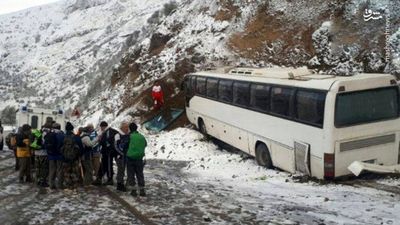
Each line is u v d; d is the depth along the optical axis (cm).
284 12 3312
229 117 2075
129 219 959
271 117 1695
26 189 1302
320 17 3114
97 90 5569
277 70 1792
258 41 3241
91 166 1351
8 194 1230
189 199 1173
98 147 1386
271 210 1038
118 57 6500
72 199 1164
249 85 1859
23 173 1420
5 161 2181
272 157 1719
